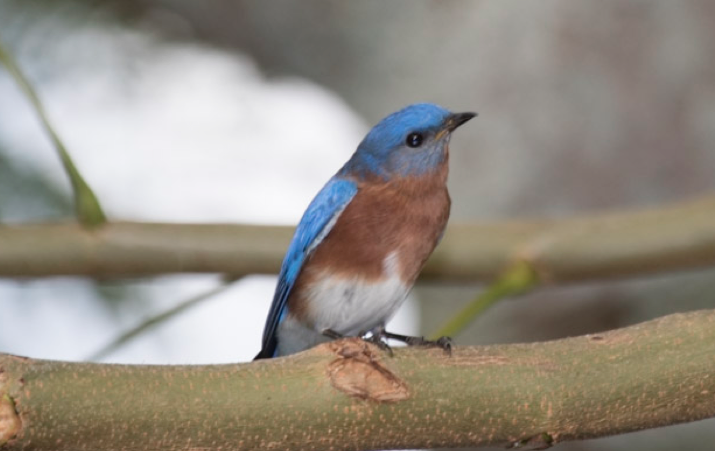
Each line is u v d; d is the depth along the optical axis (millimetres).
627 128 13492
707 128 13305
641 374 6449
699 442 13852
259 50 15055
